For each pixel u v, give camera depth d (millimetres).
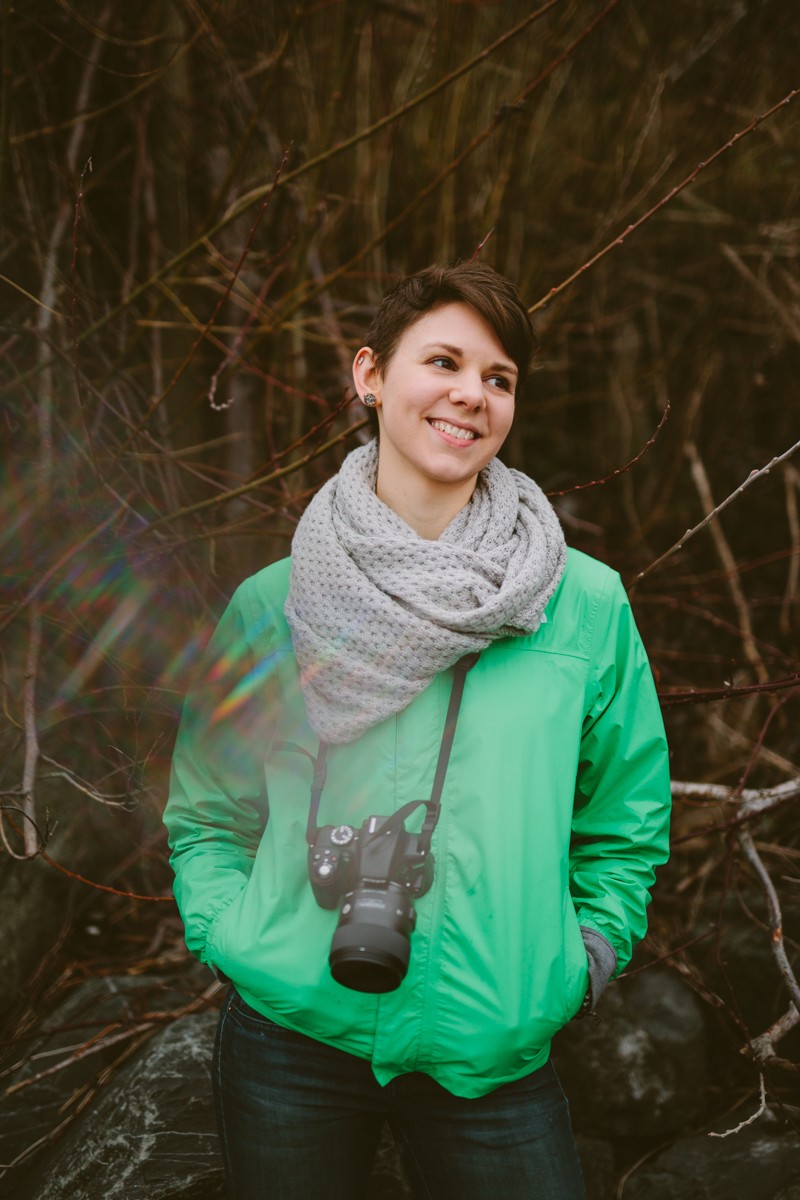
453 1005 1273
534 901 1308
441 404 1392
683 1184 2109
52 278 2643
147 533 2562
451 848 1315
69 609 2561
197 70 3268
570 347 4039
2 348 2633
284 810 1417
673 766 3199
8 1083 2279
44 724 2574
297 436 3057
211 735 1604
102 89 3123
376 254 3447
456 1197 1335
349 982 1229
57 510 2621
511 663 1405
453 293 1402
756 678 3340
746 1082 2385
